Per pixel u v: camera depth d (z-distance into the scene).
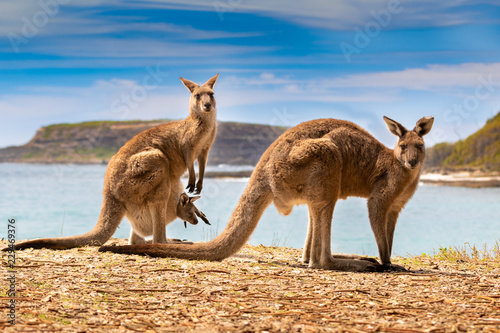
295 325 4.81
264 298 5.73
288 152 7.79
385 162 8.06
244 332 4.61
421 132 8.19
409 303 5.62
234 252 7.91
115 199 8.98
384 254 7.93
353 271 7.58
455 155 52.03
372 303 5.60
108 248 8.10
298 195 7.80
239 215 7.95
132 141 9.24
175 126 9.62
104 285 6.09
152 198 8.79
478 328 4.75
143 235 9.17
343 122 8.34
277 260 8.68
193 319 4.95
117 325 4.72
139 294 5.78
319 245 7.86
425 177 45.88
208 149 9.93
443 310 5.36
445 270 8.09
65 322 4.76
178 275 6.68
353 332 4.62
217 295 5.81
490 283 6.69
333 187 7.77
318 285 6.44
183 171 9.62
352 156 8.11
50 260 7.32
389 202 8.00
